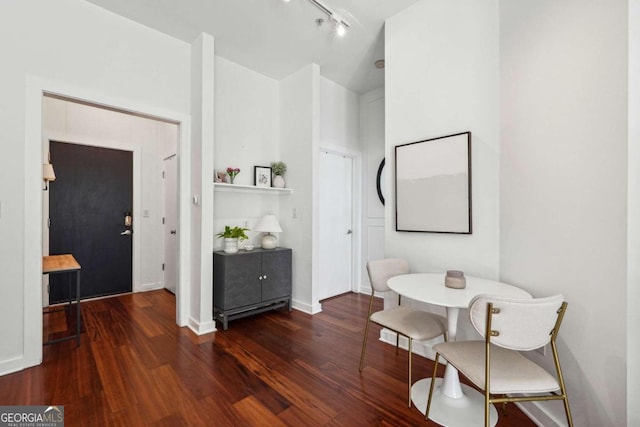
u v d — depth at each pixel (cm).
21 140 197
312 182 323
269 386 183
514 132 176
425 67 227
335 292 397
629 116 117
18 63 198
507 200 182
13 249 195
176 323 287
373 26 261
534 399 121
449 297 150
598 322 129
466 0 205
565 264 145
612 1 123
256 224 327
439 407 164
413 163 232
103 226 373
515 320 114
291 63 324
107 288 376
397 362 215
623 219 119
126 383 184
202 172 267
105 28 236
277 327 282
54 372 195
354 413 159
